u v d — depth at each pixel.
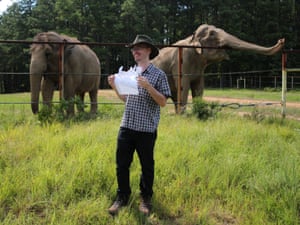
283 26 52.88
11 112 10.07
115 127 6.89
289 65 50.88
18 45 51.31
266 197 3.86
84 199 3.81
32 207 3.67
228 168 4.57
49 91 9.80
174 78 10.97
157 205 3.81
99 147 5.25
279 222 3.44
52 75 9.59
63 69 9.13
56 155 5.01
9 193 3.83
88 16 50.31
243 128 7.05
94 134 6.14
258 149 5.68
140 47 3.66
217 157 5.10
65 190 3.89
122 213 3.55
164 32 55.81
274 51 9.53
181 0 58.31
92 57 11.35
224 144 5.83
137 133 3.69
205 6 55.59
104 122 7.56
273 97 21.45
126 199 3.80
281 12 54.34
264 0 53.00
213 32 10.35
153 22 53.09
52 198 3.79
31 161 4.80
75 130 6.66
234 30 51.28
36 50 9.12
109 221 3.48
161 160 4.78
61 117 7.95
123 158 3.76
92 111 10.03
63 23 52.72
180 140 5.86
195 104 9.02
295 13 55.78
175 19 58.03
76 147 5.36
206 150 5.38
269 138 6.56
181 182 4.22
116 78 3.63
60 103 8.32
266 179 4.25
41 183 4.00
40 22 52.91
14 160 4.91
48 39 9.24
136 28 50.41
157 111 3.79
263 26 53.41
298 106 14.55
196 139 6.14
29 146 5.43
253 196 4.05
